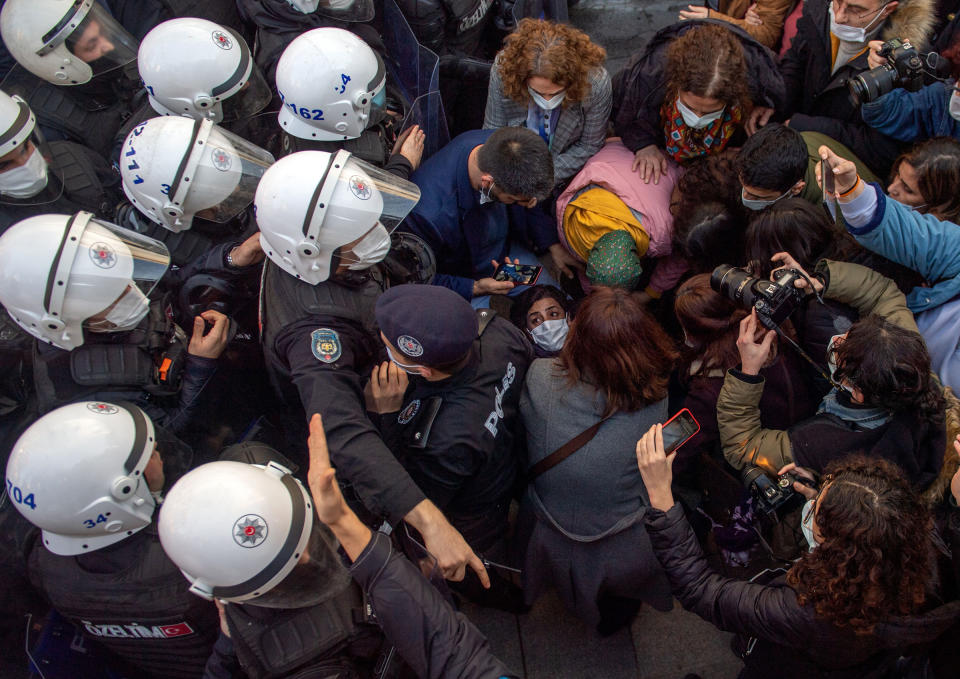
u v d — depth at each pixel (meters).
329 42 2.54
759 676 2.15
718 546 2.69
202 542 1.71
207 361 2.53
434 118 3.37
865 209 2.37
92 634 2.12
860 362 2.04
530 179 2.62
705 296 2.47
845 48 3.02
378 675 1.87
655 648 2.91
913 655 1.93
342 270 2.27
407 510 1.98
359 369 2.35
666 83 2.88
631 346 2.11
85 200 2.85
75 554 2.01
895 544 1.60
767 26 3.54
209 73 2.58
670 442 2.08
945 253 2.37
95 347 2.35
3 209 2.69
